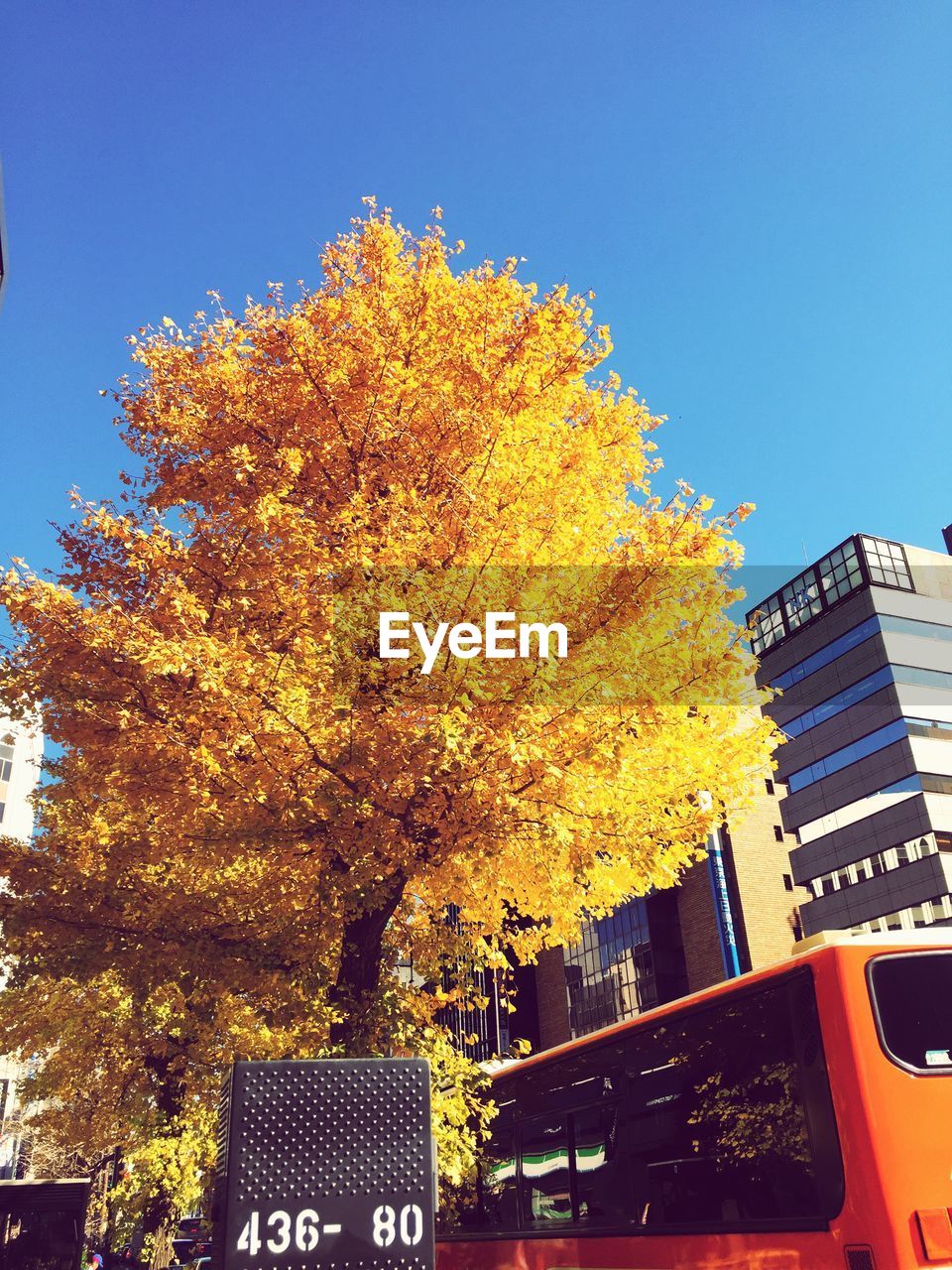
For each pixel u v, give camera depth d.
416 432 9.70
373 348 9.64
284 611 8.80
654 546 8.21
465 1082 9.18
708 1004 6.14
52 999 18.19
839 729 51.16
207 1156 17.52
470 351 9.89
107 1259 29.20
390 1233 2.51
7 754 75.00
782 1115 5.29
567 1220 7.46
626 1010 50.56
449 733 7.40
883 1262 4.46
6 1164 53.19
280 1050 14.56
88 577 9.58
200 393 10.10
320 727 7.95
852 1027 4.95
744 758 8.84
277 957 9.11
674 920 50.28
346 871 8.66
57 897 9.39
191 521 9.89
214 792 8.25
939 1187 4.61
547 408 10.12
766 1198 5.29
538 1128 8.20
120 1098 20.81
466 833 8.05
